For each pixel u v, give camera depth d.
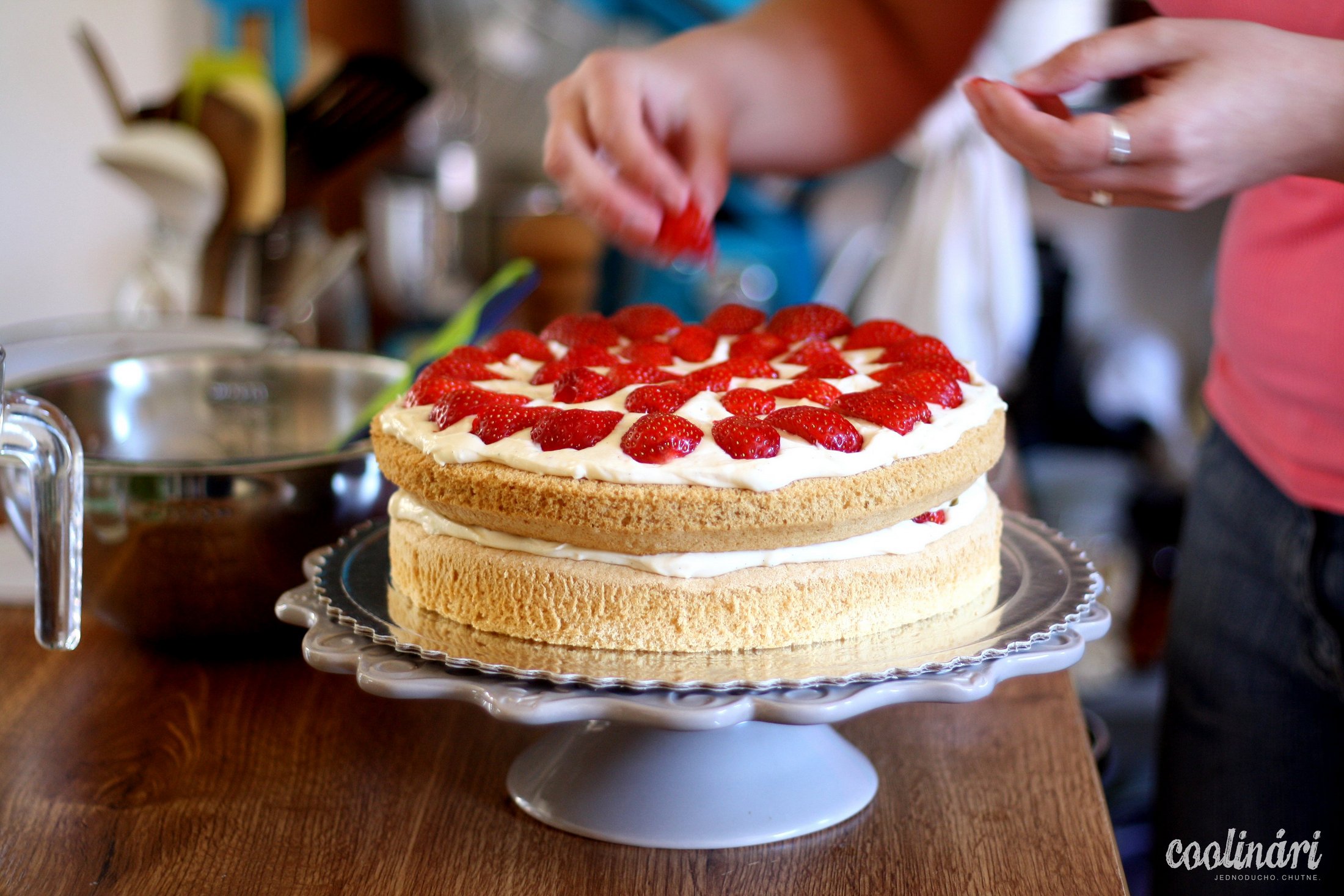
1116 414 2.98
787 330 1.15
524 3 3.05
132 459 1.23
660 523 0.86
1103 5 2.66
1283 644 1.22
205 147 1.95
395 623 0.91
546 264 2.26
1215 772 1.29
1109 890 0.79
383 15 2.85
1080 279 3.23
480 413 0.94
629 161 1.13
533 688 0.80
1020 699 1.06
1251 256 1.21
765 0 1.47
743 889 0.79
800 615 0.88
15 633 1.16
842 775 0.90
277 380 1.28
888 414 0.92
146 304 2.02
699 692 0.79
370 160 2.13
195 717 1.01
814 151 1.43
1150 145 0.78
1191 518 1.36
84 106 2.61
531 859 0.82
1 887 0.78
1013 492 1.53
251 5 2.38
